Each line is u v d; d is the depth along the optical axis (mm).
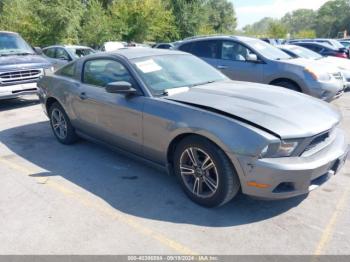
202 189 3309
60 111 5113
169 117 3336
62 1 22719
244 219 3092
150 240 2824
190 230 2947
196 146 3176
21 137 5672
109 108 4020
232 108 3141
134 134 3785
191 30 41656
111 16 30859
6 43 8234
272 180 2781
